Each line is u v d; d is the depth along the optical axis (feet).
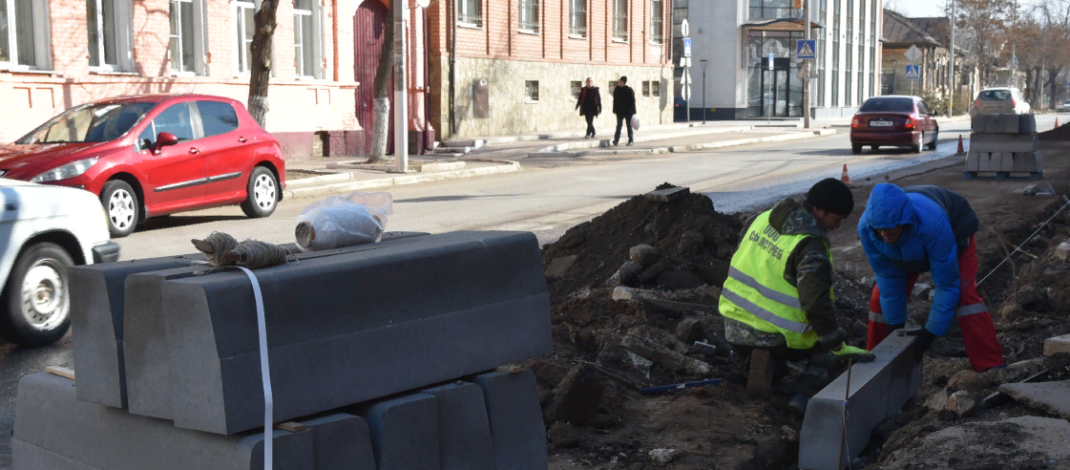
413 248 10.82
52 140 37.45
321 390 9.61
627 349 18.60
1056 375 15.78
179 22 61.67
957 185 47.21
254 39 53.62
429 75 84.94
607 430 15.31
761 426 15.58
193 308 8.86
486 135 91.91
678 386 17.39
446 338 10.96
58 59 53.31
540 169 68.80
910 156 78.84
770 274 16.24
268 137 43.80
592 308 21.21
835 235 32.12
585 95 96.37
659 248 24.62
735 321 16.92
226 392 8.80
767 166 69.31
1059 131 85.15
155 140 37.91
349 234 11.27
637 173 64.18
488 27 91.45
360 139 76.95
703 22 163.43
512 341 11.82
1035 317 22.20
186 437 9.43
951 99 206.18
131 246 33.99
